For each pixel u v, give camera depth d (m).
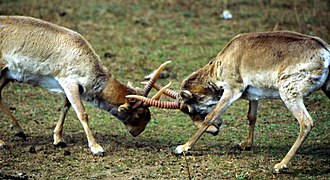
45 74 12.77
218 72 12.52
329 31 20.36
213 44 20.34
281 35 11.98
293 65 11.52
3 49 12.71
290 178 11.19
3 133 13.83
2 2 22.95
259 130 14.09
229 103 12.32
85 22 22.00
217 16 22.83
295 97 11.47
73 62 12.69
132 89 13.29
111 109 13.20
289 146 12.98
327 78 11.62
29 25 12.80
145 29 21.72
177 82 17.55
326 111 15.21
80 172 11.66
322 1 22.80
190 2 24.17
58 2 23.66
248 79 12.12
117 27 21.80
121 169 11.79
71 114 15.23
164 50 19.94
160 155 12.53
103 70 13.02
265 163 12.00
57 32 12.84
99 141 13.38
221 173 11.52
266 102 16.12
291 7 23.11
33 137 13.61
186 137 13.73
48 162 12.15
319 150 12.64
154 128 14.30
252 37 12.23
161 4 24.09
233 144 13.23
